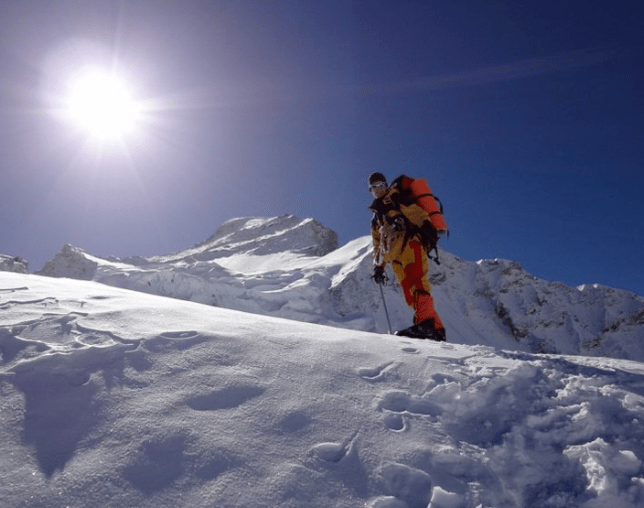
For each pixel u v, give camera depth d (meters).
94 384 1.84
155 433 1.58
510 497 1.56
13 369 1.92
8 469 1.38
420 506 1.46
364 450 1.66
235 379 1.98
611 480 1.60
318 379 2.09
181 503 1.33
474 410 2.02
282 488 1.42
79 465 1.42
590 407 2.02
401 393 2.07
